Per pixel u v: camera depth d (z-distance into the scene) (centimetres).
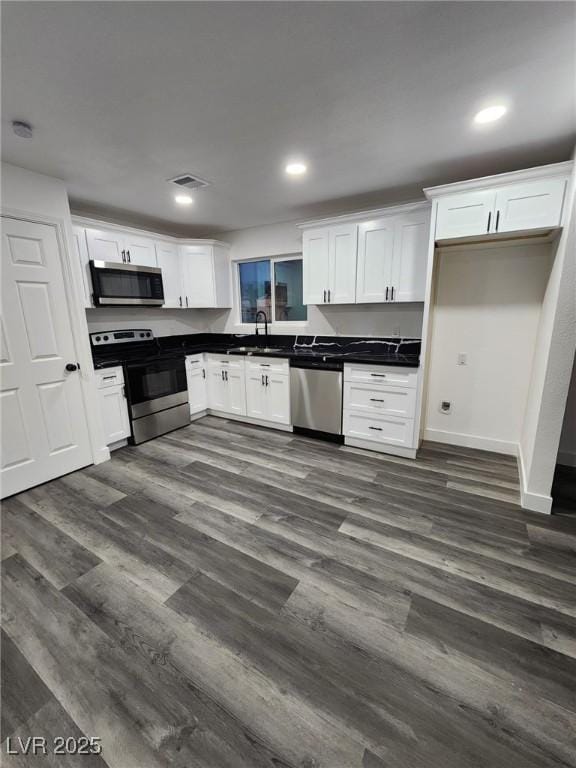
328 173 255
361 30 125
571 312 197
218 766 100
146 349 404
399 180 270
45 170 240
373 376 301
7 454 243
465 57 140
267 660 130
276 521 214
